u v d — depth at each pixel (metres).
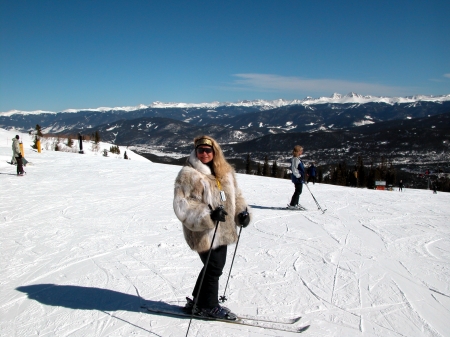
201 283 3.07
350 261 5.11
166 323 3.24
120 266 4.77
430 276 4.54
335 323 3.30
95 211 8.41
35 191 11.16
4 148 27.08
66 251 5.40
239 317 3.36
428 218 8.25
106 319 3.31
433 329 3.23
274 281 4.32
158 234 6.44
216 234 3.06
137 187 12.52
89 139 51.06
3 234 6.30
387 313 3.53
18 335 3.02
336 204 10.27
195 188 2.96
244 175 21.16
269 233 6.72
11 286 4.08
